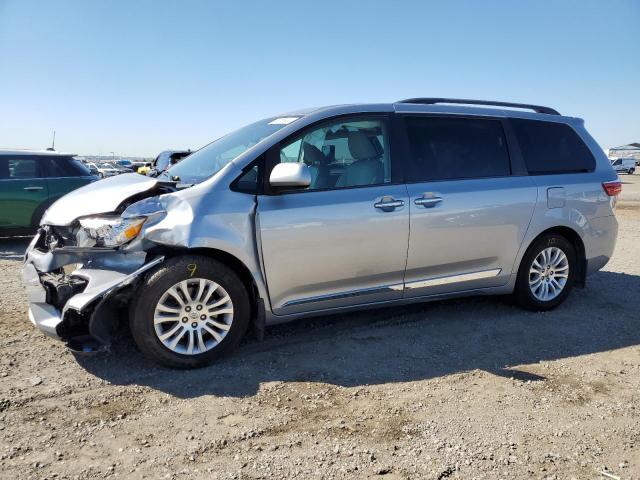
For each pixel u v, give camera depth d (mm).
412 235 4074
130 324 3434
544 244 4754
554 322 4656
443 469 2521
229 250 3512
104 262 3457
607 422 2986
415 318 4676
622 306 5188
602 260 5117
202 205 3498
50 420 2889
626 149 87938
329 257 3818
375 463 2561
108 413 2980
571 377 3564
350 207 3855
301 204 3732
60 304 3422
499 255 4531
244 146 4012
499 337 4266
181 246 3406
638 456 2666
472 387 3387
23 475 2404
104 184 4148
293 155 3838
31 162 8516
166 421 2908
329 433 2818
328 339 4141
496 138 4633
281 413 3018
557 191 4734
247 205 3598
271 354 3834
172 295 3451
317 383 3398
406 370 3621
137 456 2580
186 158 4652
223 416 2973
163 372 3506
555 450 2703
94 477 2412
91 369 3531
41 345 3918
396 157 4148
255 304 3779
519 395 3291
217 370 3557
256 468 2504
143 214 3396
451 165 4359
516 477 2477
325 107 4137
